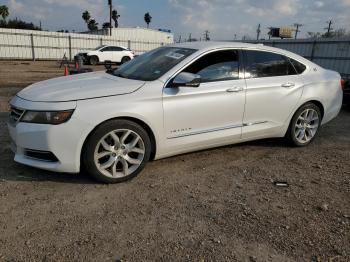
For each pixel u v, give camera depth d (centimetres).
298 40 1869
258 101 464
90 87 378
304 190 382
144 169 425
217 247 272
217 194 365
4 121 629
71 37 3222
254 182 399
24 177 384
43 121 345
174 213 322
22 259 250
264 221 313
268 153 503
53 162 357
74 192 356
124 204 336
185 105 406
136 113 372
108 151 370
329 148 540
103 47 2623
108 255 257
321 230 301
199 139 428
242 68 457
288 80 495
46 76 1622
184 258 257
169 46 489
